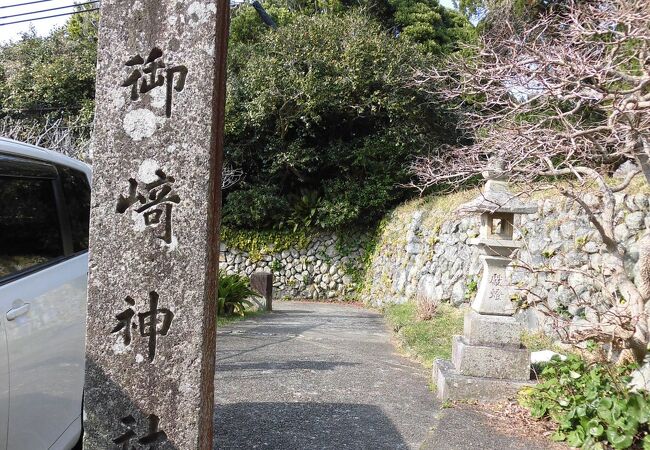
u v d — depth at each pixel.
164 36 2.29
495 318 4.99
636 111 3.49
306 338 7.90
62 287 2.96
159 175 2.27
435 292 9.95
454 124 12.79
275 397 4.82
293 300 14.30
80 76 15.17
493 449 3.77
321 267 14.52
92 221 2.32
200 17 2.26
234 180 14.57
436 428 4.13
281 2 19.03
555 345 6.33
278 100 13.79
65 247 3.16
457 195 10.55
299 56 13.98
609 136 4.18
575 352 5.15
